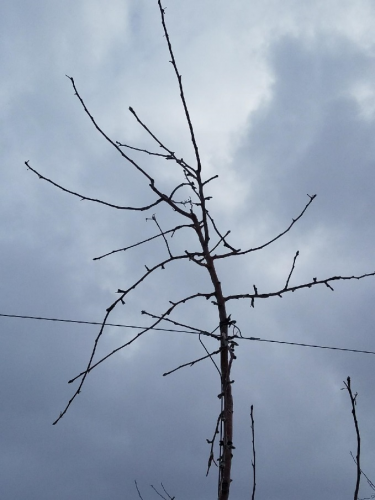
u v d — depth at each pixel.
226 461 3.32
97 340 3.45
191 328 3.70
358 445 3.25
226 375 3.53
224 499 3.24
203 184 3.82
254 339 3.67
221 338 3.66
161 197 3.80
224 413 3.43
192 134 3.72
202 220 3.80
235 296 3.86
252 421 3.74
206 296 3.82
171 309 3.69
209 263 3.88
